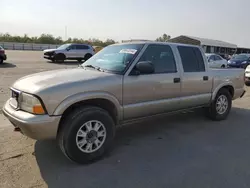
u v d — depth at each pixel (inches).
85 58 914.7
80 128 132.2
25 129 125.0
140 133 187.3
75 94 130.4
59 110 126.0
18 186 115.4
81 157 134.8
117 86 146.2
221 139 179.3
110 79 144.6
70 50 879.7
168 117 229.9
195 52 198.1
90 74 147.0
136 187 116.9
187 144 168.2
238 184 120.5
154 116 173.2
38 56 1128.8
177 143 169.8
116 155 149.2
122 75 150.2
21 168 131.0
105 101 145.2
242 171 133.0
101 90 139.4
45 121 122.8
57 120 126.0
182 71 183.6
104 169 132.5
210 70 207.5
